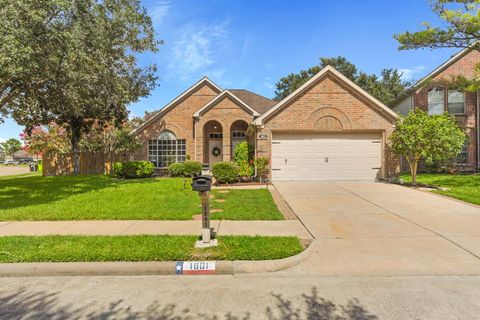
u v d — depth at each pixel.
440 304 3.28
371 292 3.58
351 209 7.67
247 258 4.41
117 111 18.88
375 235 5.58
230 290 3.69
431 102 18.02
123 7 16.17
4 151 95.69
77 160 19.97
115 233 5.71
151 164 17.36
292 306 3.27
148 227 6.14
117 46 17.02
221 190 10.92
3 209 7.92
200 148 18.94
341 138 13.15
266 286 3.79
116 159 20.92
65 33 9.54
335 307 3.24
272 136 13.12
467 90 14.49
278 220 6.64
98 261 4.34
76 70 11.14
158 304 3.36
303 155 13.16
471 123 17.36
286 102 12.98
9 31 8.21
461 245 5.02
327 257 4.61
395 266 4.27
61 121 18.66
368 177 13.13
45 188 12.22
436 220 6.56
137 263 4.27
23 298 3.53
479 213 7.17
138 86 19.25
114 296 3.56
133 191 10.99
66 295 3.60
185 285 3.86
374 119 12.91
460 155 17.27
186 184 12.88
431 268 4.19
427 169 16.84
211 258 4.39
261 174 12.91
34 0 8.59
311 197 9.34
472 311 3.12
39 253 4.53
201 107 20.08
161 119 19.92
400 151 11.67
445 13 12.27
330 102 12.97
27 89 11.01
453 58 17.30
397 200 8.77
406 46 13.62
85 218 6.94
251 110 18.75
